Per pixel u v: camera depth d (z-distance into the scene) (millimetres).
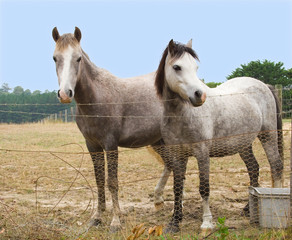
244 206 4875
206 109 4090
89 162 8586
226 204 4988
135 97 4711
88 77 4395
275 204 3750
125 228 3883
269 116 4996
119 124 4551
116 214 4250
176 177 4102
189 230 3920
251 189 4141
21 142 12078
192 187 6082
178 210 4082
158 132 4883
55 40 4418
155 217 4578
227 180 6418
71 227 3785
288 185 5559
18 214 4355
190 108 3951
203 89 3686
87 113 4414
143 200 5465
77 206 5000
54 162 8500
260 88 5027
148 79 4996
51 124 19750
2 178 6699
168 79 3938
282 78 27859
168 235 3541
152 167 7918
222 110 4305
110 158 4430
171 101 4004
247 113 4617
